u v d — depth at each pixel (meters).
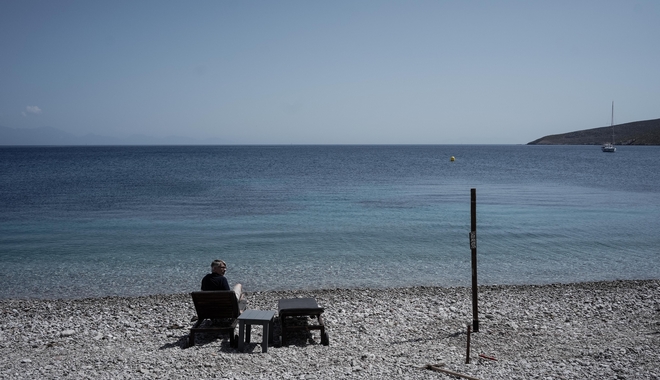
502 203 32.81
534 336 9.19
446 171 72.38
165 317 11.01
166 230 22.48
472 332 9.52
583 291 13.11
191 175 61.50
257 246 19.02
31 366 7.72
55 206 31.17
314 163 96.94
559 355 7.96
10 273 15.41
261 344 8.90
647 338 8.86
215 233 21.67
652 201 33.94
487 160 113.00
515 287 13.61
